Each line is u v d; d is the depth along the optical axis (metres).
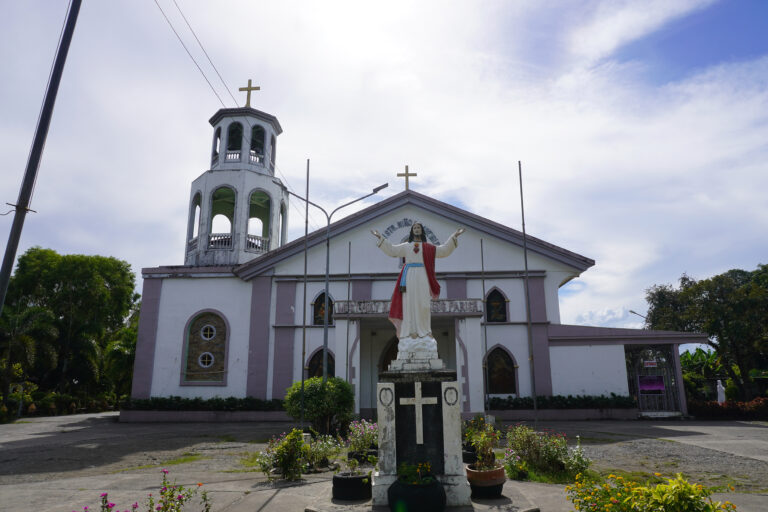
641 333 22.16
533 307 23.09
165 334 24.31
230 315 24.36
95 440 16.36
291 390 16.31
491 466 8.02
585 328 22.64
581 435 16.03
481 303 19.42
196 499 8.05
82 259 36.12
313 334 23.66
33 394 30.66
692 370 41.84
